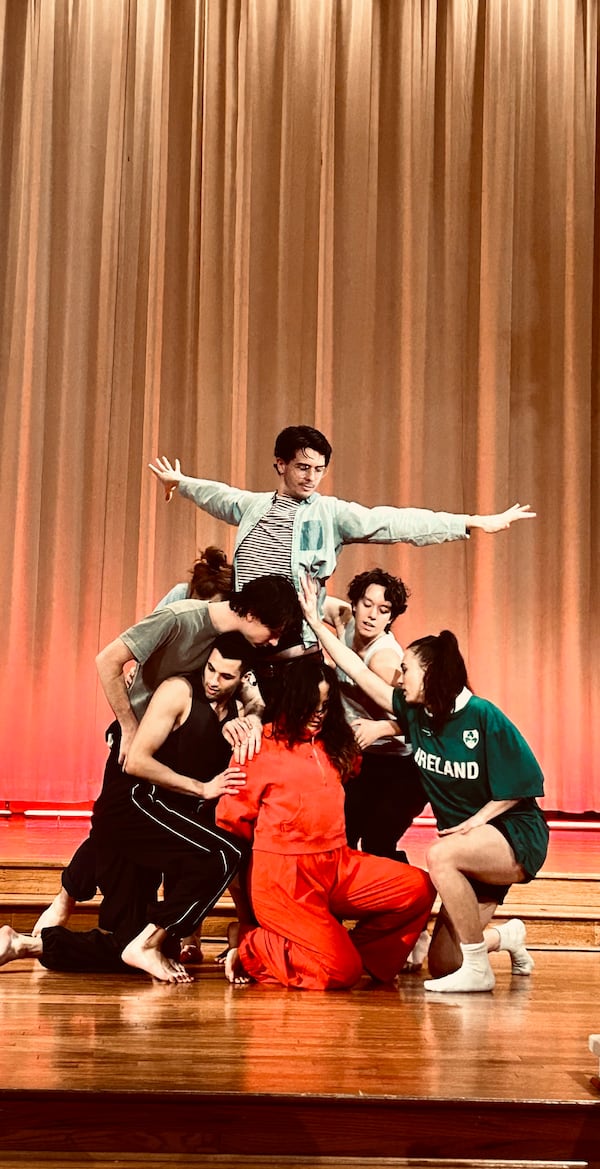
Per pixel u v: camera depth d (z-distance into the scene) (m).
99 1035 2.38
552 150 5.25
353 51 5.23
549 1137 2.07
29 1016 2.51
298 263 5.16
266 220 5.16
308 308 5.13
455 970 2.98
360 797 3.20
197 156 5.16
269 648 3.18
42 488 5.02
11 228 5.09
